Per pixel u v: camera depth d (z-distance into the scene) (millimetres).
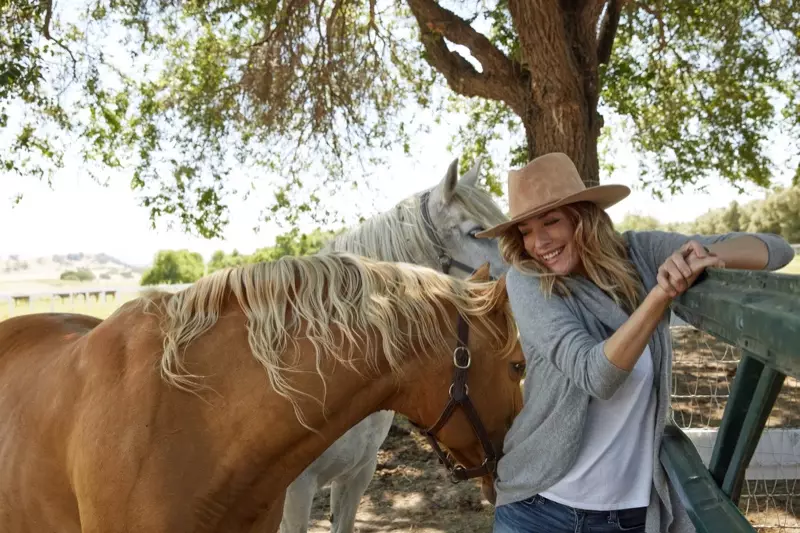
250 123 7203
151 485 1365
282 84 6602
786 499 3625
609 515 1515
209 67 7945
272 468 1543
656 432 1476
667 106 7746
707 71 7414
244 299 1562
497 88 5926
